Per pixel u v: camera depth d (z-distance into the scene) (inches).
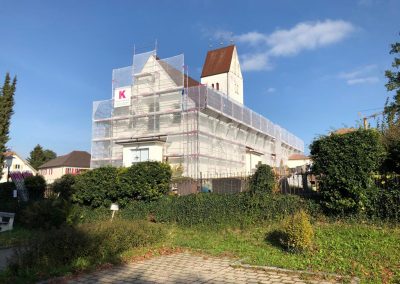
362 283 312.3
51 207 703.7
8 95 981.8
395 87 1016.9
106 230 436.5
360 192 487.5
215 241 526.6
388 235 432.8
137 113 1589.6
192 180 754.8
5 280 330.0
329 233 464.8
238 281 332.2
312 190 581.6
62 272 354.6
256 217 582.9
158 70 1596.9
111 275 357.7
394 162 505.0
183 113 1448.1
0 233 666.2
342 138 507.8
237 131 1770.4
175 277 349.1
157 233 507.8
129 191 710.5
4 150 972.6
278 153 2265.0
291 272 353.7
